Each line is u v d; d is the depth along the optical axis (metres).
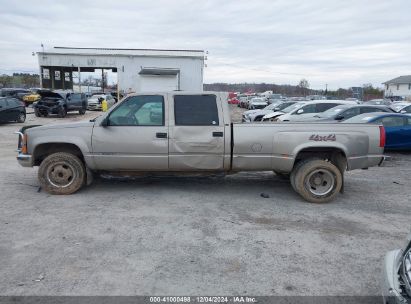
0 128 18.33
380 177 8.45
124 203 5.98
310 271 3.83
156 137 6.14
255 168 6.32
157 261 3.98
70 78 53.53
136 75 47.56
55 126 6.30
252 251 4.28
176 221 5.20
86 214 5.42
